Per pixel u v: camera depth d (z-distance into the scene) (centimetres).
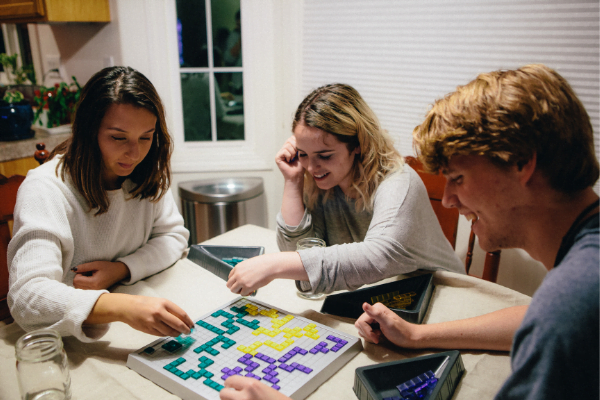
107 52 242
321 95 111
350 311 97
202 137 264
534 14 172
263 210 257
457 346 85
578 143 51
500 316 86
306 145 109
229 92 258
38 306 85
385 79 217
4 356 83
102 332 87
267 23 238
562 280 45
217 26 244
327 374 77
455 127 55
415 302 102
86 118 95
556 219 53
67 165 100
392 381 75
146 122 97
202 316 93
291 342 84
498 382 76
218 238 141
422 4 196
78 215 104
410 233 109
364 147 113
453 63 196
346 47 224
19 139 225
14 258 92
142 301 84
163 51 238
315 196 129
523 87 52
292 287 111
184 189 239
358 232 131
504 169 53
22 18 223
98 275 103
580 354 43
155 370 75
